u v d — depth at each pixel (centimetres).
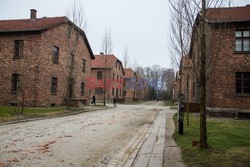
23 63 2012
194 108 1912
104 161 563
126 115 1798
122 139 846
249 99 1562
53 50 2188
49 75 2111
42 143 725
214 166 468
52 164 524
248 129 956
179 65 1411
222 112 1586
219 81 1605
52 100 2164
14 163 521
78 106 2381
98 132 961
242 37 1606
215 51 666
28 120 1287
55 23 2142
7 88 2039
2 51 2086
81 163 539
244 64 1583
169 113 2009
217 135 801
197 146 629
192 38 656
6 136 821
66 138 813
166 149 639
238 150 586
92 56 3117
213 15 637
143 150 656
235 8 1866
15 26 2156
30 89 1970
